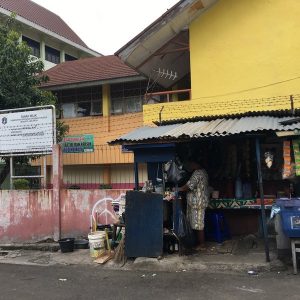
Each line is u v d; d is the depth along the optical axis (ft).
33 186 40.86
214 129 26.71
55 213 33.06
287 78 34.65
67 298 20.04
